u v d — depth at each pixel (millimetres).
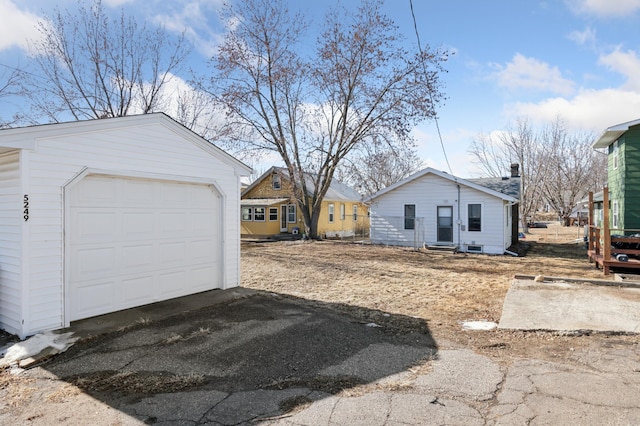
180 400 3225
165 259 6785
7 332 4934
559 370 3756
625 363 3902
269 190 27328
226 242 7953
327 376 3707
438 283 8891
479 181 19656
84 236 5535
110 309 5883
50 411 3047
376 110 19891
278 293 7656
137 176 6168
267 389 3430
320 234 26078
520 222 30609
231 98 19422
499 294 7566
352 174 21938
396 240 18047
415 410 2982
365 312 6211
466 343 4676
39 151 4891
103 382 3590
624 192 11320
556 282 8016
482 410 2965
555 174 37156
